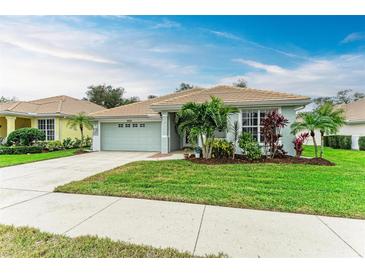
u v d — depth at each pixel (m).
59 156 13.93
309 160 10.45
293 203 4.86
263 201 5.00
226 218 4.15
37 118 20.42
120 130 17.86
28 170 9.18
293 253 3.04
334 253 3.04
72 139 21.38
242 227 3.77
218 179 7.13
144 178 7.35
